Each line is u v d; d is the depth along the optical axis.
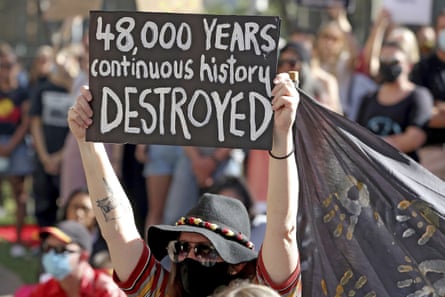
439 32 7.78
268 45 3.56
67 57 10.17
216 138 3.61
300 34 8.95
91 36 3.70
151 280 3.88
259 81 3.57
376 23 8.98
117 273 3.90
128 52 3.68
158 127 3.66
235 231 3.79
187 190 8.38
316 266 3.80
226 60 3.59
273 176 3.57
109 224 3.89
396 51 7.29
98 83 3.71
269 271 3.62
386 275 3.75
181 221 3.82
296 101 3.51
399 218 3.73
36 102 10.12
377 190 3.75
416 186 3.72
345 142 3.78
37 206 10.19
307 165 3.82
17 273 9.94
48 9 10.77
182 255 3.78
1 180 14.00
